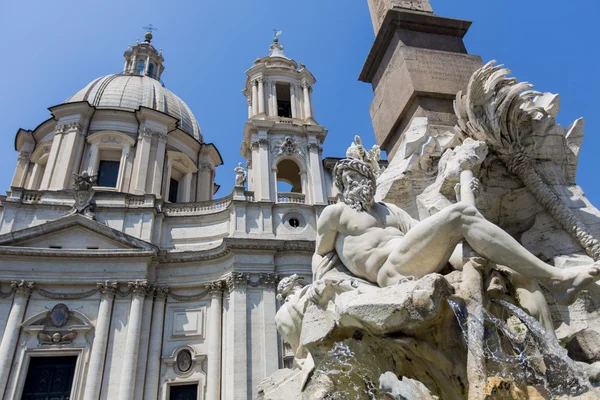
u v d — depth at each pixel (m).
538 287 3.40
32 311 23.97
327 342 3.84
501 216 5.39
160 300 25.84
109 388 22.45
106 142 34.34
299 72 35.28
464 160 4.90
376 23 8.51
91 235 26.52
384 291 3.24
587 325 4.14
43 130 36.25
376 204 4.37
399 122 7.11
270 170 30.14
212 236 28.06
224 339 24.34
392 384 3.25
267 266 26.03
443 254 3.51
